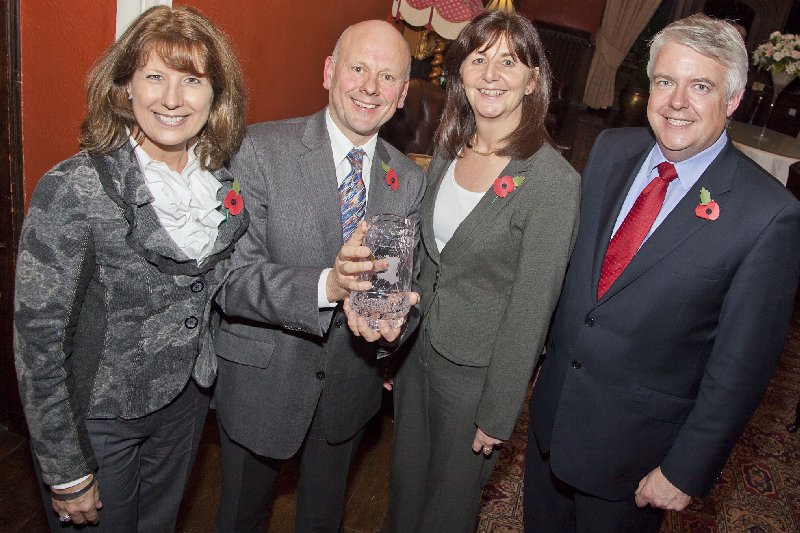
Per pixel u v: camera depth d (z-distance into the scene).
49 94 1.81
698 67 1.26
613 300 1.41
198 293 1.28
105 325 1.18
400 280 1.30
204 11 2.14
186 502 2.08
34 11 1.71
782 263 1.26
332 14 3.37
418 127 3.93
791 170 4.00
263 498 1.66
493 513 2.24
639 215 1.41
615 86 10.24
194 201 1.24
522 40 1.43
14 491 2.01
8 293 2.00
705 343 1.39
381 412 2.68
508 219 1.47
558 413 1.53
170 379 1.26
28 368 1.11
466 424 1.63
